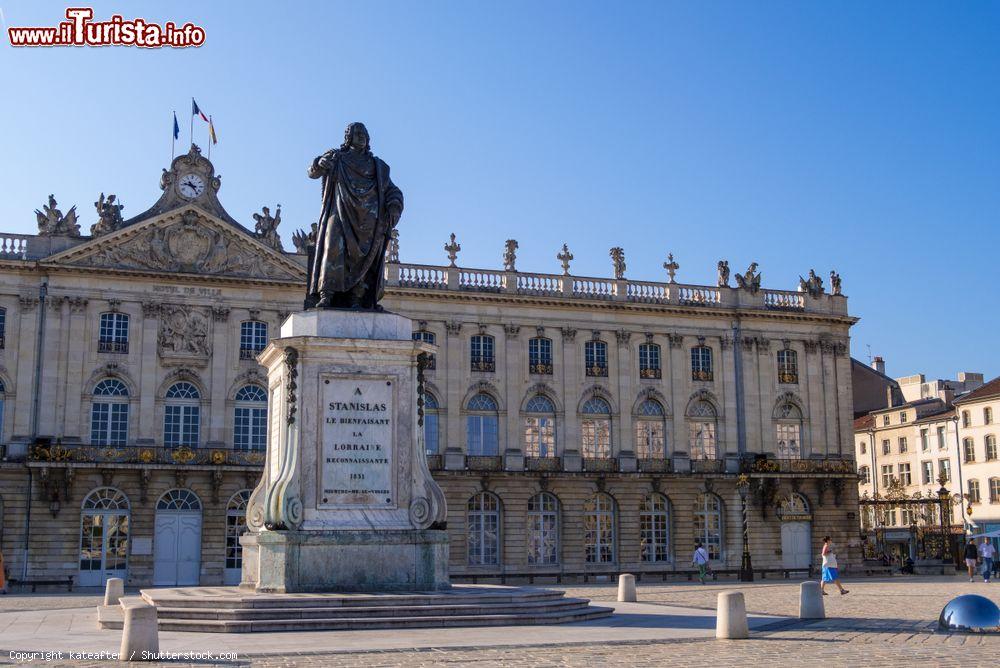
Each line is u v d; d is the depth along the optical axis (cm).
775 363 6606
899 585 4591
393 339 2053
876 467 8900
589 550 6106
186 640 1650
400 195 2192
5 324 5350
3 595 4369
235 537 5472
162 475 5391
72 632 1922
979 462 7744
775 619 2270
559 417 6150
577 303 6225
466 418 5981
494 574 5853
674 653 1571
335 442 1995
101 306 5478
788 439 6569
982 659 1505
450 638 1689
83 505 5284
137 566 5281
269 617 1797
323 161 2164
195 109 5712
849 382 6731
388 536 1970
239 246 5697
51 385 5338
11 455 5228
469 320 6062
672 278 6500
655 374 6381
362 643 1611
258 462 5494
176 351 5541
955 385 9100
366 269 2138
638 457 6278
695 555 5500
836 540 6488
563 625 1966
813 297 6738
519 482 5981
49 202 5509
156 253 5566
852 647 1672
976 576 5403
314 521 1956
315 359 2016
